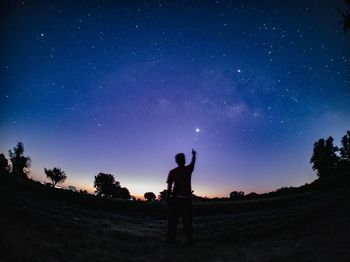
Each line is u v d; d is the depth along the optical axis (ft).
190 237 20.02
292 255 15.21
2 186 32.63
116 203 38.50
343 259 13.15
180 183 20.89
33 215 17.87
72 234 17.49
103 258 14.42
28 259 11.53
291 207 33.91
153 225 28.12
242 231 23.20
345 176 51.67
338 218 21.38
